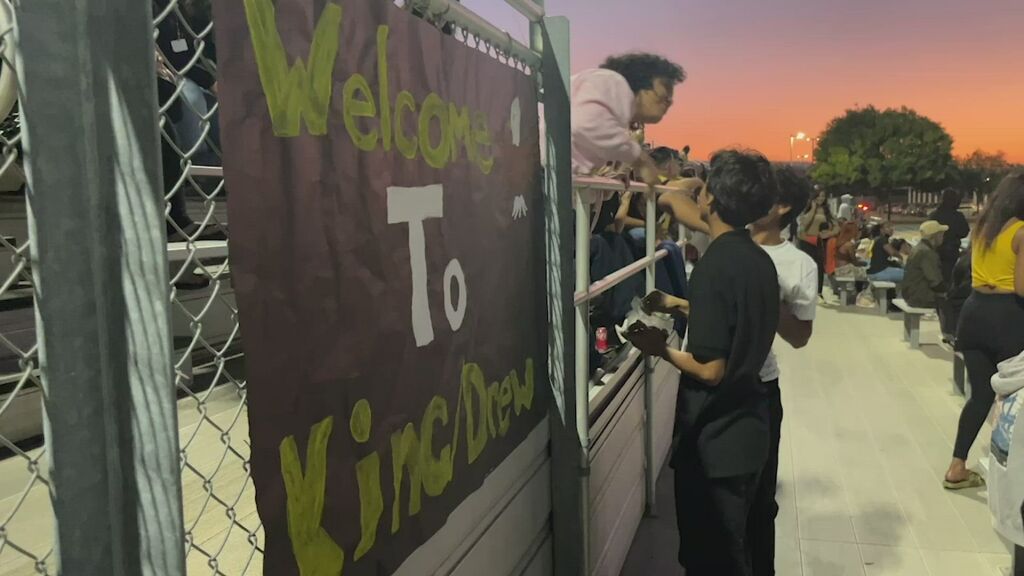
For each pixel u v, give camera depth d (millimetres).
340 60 972
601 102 2676
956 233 7262
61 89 618
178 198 1396
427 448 1271
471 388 1489
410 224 1192
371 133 1059
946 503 3805
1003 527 2648
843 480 4121
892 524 3584
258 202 796
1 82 721
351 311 1003
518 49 1810
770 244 2768
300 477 887
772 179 2234
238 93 763
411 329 1197
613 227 3541
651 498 3689
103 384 665
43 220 611
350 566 1013
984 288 3732
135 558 694
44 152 608
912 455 4477
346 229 988
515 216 1773
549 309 2104
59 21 613
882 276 9391
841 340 7852
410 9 1254
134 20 644
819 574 3139
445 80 1339
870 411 5359
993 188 3715
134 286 662
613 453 2873
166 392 666
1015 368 2605
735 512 2230
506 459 1803
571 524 2197
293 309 866
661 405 4254
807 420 5180
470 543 1555
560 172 2033
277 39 829
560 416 2145
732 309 2176
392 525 1138
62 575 644
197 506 1353
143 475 681
